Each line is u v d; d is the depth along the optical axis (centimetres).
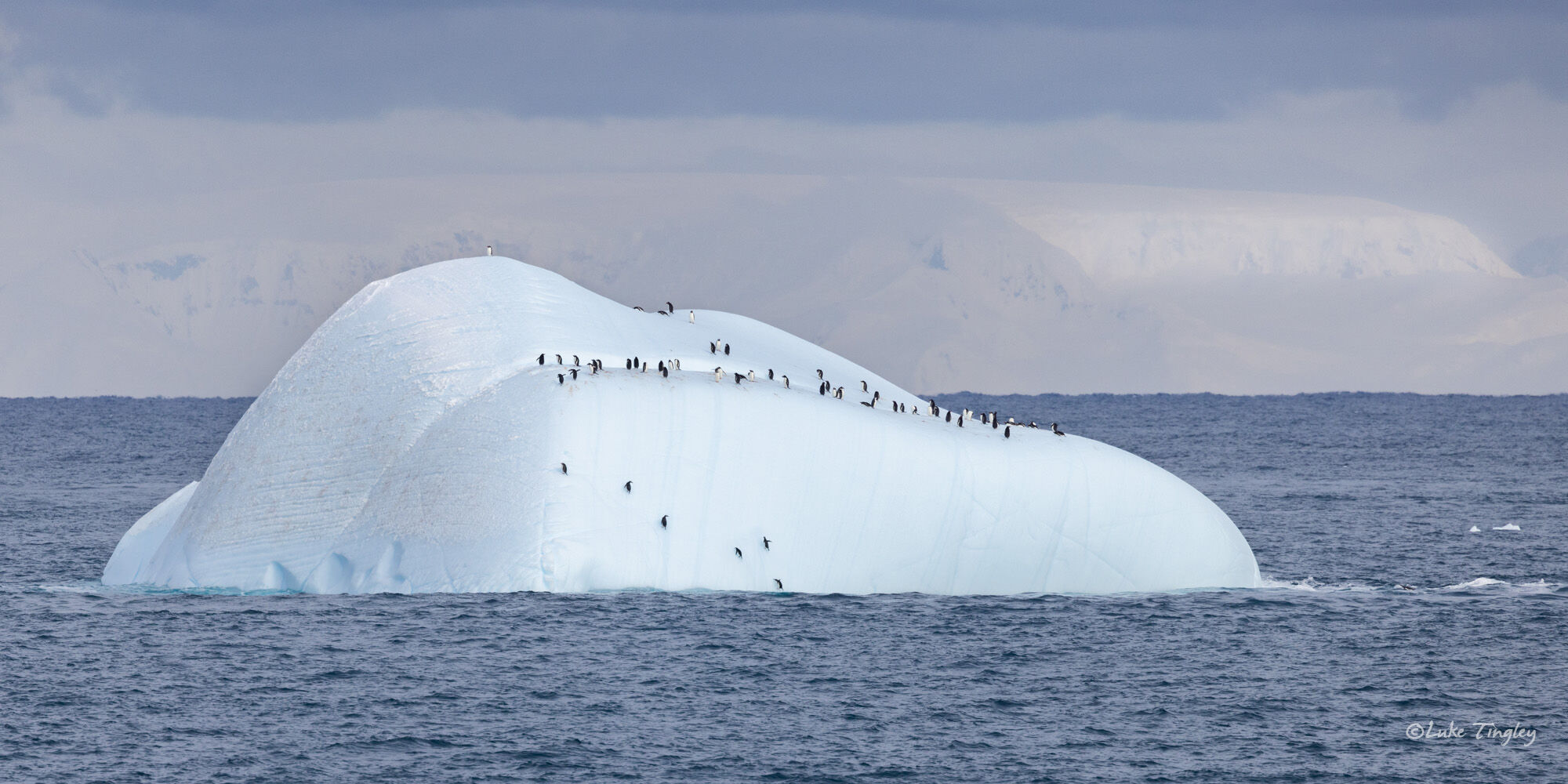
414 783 15788
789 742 17225
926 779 16088
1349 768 16488
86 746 16850
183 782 15725
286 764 16338
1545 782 16088
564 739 17188
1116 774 16275
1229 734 17675
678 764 16425
